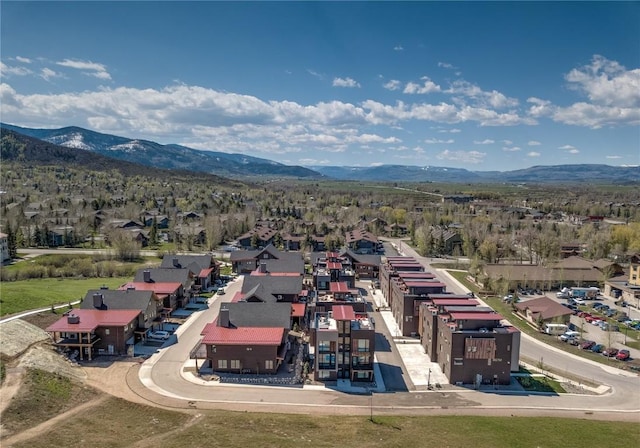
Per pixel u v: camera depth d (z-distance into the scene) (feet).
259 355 261.44
